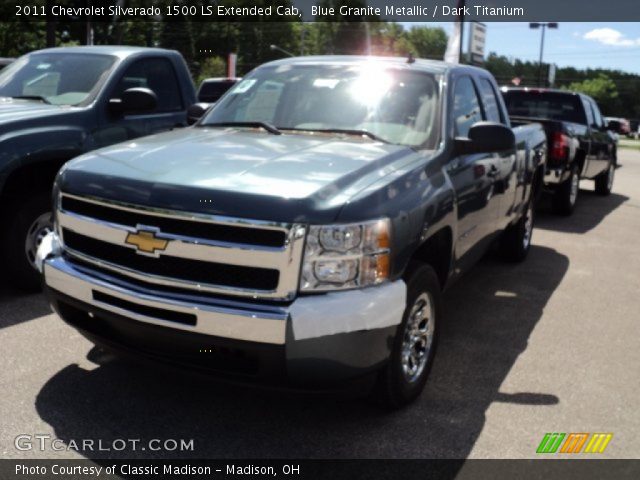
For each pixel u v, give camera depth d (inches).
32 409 135.0
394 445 128.2
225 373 119.2
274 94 180.7
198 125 183.0
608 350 183.2
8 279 200.5
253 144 149.5
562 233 350.3
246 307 114.7
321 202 117.0
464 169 165.3
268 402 142.6
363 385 126.3
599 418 143.1
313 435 130.6
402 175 135.5
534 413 143.8
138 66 240.8
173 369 124.3
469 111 188.4
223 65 2368.4
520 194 237.1
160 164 131.4
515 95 432.8
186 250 117.4
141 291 121.1
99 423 131.3
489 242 208.7
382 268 121.2
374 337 120.0
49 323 180.5
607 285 249.8
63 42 1636.3
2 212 195.5
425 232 135.6
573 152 379.6
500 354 176.9
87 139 211.8
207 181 120.6
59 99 224.4
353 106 169.9
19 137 191.5
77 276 129.3
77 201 132.3
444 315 207.5
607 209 442.6
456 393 151.8
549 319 207.6
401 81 174.2
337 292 116.7
